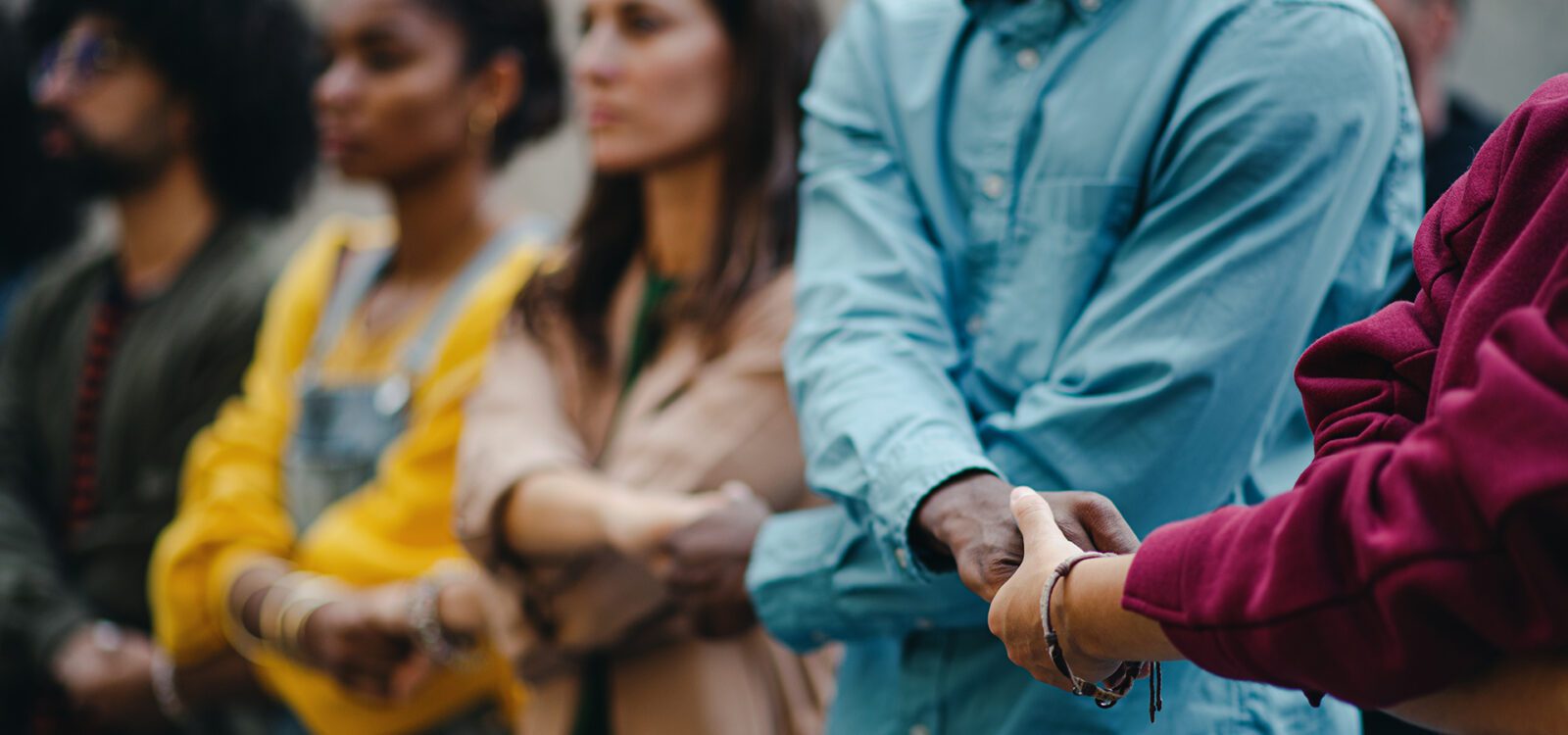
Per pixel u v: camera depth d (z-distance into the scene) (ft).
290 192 11.35
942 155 5.13
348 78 9.07
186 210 10.89
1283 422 4.74
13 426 10.73
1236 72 4.54
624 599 6.73
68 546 10.58
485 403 7.36
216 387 10.20
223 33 10.92
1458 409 2.59
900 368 4.73
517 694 8.39
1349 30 4.55
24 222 13.32
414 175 9.13
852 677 5.38
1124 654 3.17
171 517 10.14
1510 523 2.48
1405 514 2.63
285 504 9.02
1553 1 14.69
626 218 7.59
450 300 8.86
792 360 5.05
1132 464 4.41
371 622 8.05
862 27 5.49
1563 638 2.52
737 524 6.34
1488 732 2.79
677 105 7.13
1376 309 4.71
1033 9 4.93
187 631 9.00
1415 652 2.65
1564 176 2.74
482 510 6.92
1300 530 2.77
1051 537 3.40
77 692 9.95
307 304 9.46
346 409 8.84
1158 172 4.66
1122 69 4.77
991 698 4.83
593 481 6.77
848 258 5.08
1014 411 4.71
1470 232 3.01
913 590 4.82
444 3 9.13
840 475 4.59
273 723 9.91
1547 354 2.51
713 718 6.73
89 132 10.77
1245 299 4.39
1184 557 2.97
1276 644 2.80
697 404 6.75
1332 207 4.45
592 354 7.41
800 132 7.22
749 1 7.16
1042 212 4.82
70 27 11.07
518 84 9.43
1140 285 4.52
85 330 10.69
